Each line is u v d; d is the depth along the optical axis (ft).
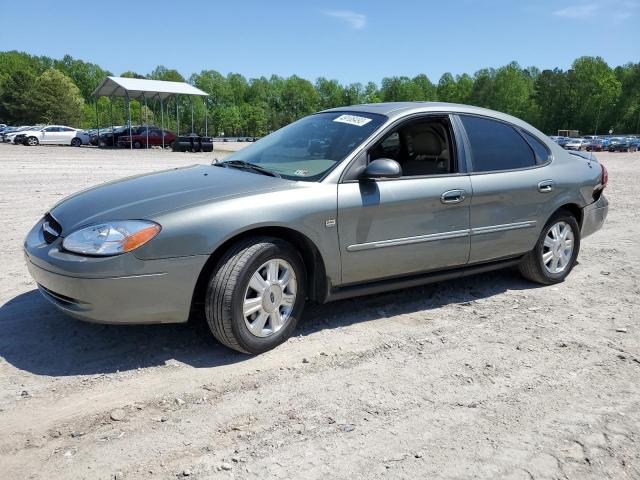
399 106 14.83
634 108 386.11
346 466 8.35
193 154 99.81
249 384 10.73
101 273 10.44
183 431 9.12
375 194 13.07
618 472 8.46
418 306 15.47
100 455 8.42
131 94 129.39
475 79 462.19
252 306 11.61
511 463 8.57
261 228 11.87
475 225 15.03
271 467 8.27
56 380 10.61
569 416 9.97
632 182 54.85
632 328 14.30
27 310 13.94
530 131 17.24
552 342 13.25
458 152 14.97
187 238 10.89
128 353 11.84
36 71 467.93
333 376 11.18
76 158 75.87
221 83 513.86
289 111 504.02
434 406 10.16
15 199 31.53
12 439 8.73
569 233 17.84
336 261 12.70
